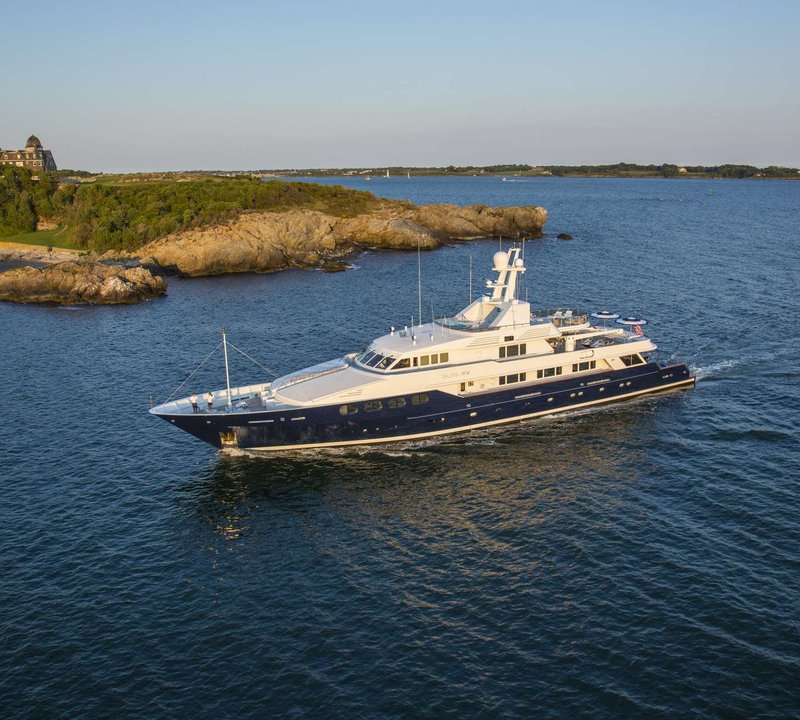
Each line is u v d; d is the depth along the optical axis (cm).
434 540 3306
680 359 5816
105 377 5794
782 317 7088
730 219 18125
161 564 3152
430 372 4344
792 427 4419
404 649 2558
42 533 3406
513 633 2627
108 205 14250
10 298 9275
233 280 10756
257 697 2344
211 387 5491
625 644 2541
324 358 6175
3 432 4631
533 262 11019
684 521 3381
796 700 2261
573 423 4641
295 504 3688
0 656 2555
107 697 2359
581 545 3209
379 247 13688
